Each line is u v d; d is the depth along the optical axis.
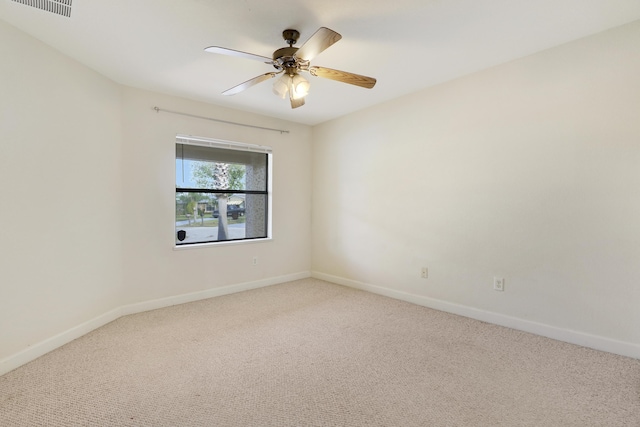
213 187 3.93
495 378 2.04
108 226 2.99
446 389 1.92
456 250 3.20
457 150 3.15
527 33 2.31
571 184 2.48
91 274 2.80
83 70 2.70
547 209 2.61
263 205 4.40
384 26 2.18
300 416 1.68
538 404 1.77
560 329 2.57
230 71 2.87
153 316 3.16
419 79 3.14
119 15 2.02
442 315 3.19
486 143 2.94
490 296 2.97
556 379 2.02
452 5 1.96
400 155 3.65
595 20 2.16
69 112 2.57
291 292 4.03
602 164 2.34
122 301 3.18
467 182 3.09
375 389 1.93
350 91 3.43
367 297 3.81
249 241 4.16
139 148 3.25
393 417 1.68
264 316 3.17
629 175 2.24
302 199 4.73
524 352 2.38
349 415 1.69
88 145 2.76
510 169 2.80
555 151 2.55
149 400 1.81
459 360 2.27
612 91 2.29
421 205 3.47
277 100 3.66
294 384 1.98
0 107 2.06
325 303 3.58
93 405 1.76
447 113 3.21
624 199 2.26
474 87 3.00
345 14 2.04
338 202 4.43
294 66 2.19
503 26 2.21
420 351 2.41
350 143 4.23
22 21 2.08
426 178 3.42
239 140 4.02
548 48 2.55
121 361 2.26
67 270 2.57
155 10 1.97
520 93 2.72
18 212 2.18
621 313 2.29
